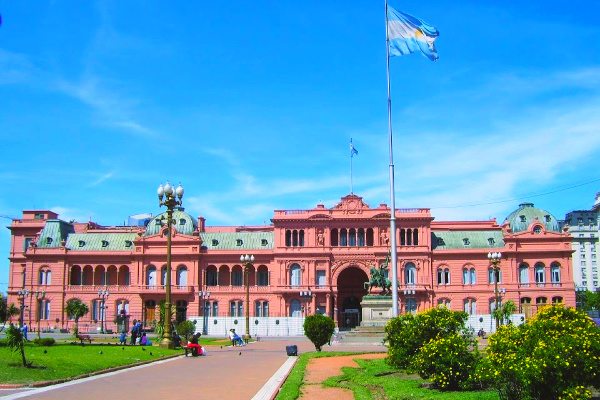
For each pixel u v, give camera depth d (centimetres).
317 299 13550
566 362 2466
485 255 13675
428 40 5666
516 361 2555
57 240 14650
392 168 5616
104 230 16538
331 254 13662
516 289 13400
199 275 14050
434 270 13712
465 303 13538
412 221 13700
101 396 3009
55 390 3173
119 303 13988
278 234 13912
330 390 3366
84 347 5706
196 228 14662
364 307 7869
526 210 14000
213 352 6206
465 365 3172
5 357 4034
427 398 2984
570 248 13462
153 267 14188
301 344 8025
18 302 14538
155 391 3212
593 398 2902
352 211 13812
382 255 13562
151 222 14625
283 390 3250
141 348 5653
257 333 12350
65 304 14012
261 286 13925
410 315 3884
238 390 3281
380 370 4097
